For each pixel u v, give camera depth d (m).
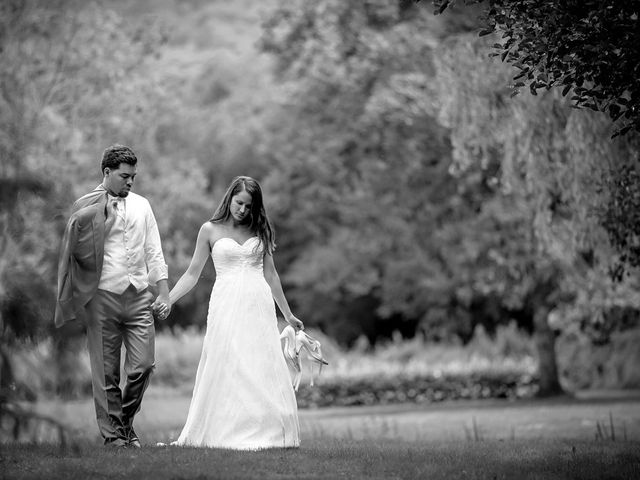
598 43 13.67
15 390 9.47
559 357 47.84
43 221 13.00
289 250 61.75
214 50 79.06
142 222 13.98
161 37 38.28
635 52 13.86
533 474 12.70
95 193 13.69
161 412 34.66
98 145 35.28
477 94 22.30
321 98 42.50
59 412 9.70
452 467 12.88
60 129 33.59
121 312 13.66
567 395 39.41
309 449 13.91
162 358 49.28
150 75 39.03
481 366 42.94
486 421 27.58
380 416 32.09
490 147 25.47
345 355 50.34
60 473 11.11
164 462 11.71
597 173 21.14
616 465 13.95
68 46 35.38
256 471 11.39
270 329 13.88
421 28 36.78
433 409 35.53
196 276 14.26
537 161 22.52
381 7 38.78
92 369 13.55
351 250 47.59
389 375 41.56
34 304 9.75
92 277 13.34
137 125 37.06
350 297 62.50
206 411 13.63
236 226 14.15
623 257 21.23
